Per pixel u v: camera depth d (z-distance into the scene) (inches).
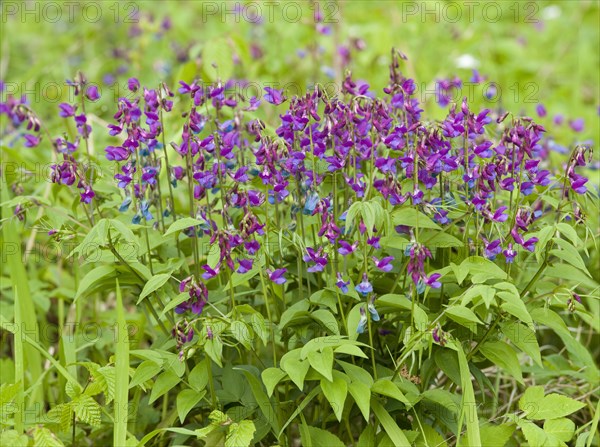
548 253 126.5
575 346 157.1
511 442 148.9
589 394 157.5
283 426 131.2
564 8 365.4
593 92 299.1
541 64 311.4
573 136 250.8
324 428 136.5
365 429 131.6
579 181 125.0
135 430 150.2
